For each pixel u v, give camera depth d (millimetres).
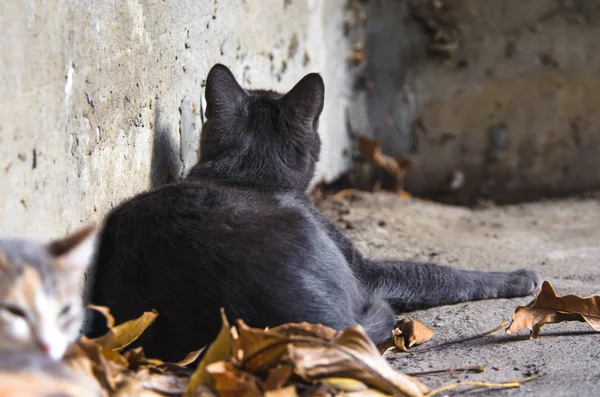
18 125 2240
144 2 3303
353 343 2283
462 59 7070
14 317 1742
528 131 7094
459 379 2629
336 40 6672
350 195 6285
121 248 2742
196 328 2568
